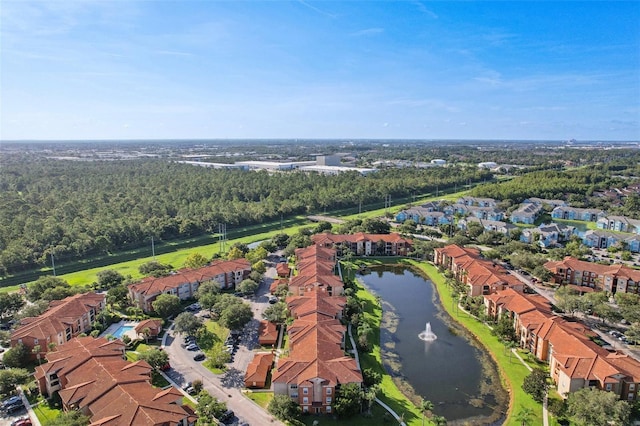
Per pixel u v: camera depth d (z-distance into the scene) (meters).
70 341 105.69
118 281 155.38
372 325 129.38
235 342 115.12
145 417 73.38
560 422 84.19
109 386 83.19
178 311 131.75
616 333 118.12
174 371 101.12
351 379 89.31
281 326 124.12
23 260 176.88
